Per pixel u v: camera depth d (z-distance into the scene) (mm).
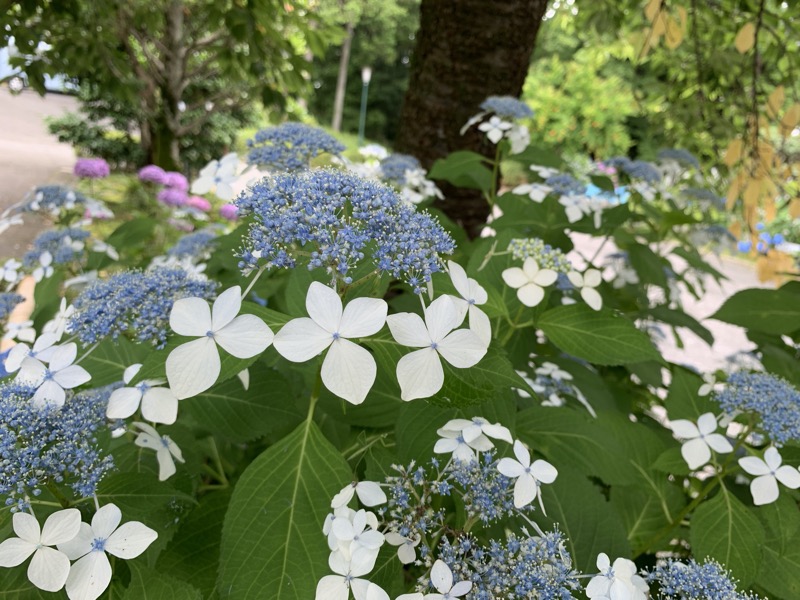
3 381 320
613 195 613
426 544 249
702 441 349
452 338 245
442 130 742
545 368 453
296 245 296
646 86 1341
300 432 269
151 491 279
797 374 547
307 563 238
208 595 292
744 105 943
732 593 251
